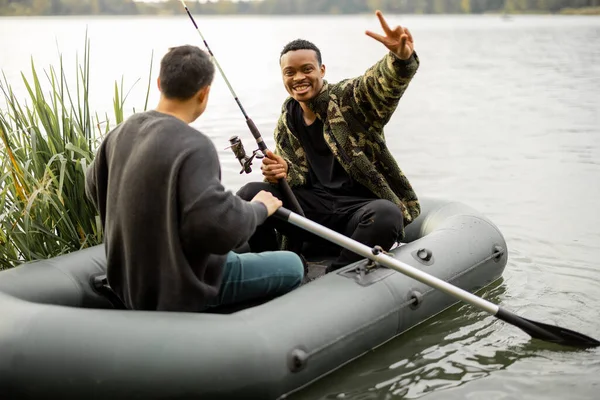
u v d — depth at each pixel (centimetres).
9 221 356
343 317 293
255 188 353
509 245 465
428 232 396
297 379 274
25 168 344
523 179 641
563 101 1120
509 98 1170
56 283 300
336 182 362
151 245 264
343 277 313
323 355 283
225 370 255
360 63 1784
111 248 274
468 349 323
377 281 316
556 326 319
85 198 367
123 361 251
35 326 257
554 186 614
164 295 269
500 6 8019
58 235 368
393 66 313
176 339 255
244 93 1241
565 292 387
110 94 1120
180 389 252
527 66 1703
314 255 393
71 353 252
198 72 267
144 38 2969
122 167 265
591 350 322
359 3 9931
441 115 1014
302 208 361
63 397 254
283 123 362
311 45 344
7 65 1545
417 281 330
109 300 314
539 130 877
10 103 381
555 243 468
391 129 910
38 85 379
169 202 255
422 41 2875
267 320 273
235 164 688
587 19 5825
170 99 270
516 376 300
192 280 265
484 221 390
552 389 290
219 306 320
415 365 308
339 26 5441
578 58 1892
